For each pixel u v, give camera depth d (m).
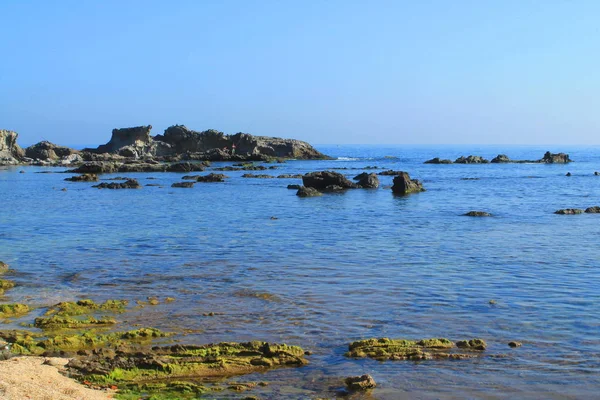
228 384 13.41
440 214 43.28
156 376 13.71
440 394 12.91
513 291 20.78
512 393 12.93
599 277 22.72
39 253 28.45
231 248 29.59
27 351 15.24
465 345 15.55
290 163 130.75
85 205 50.53
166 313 18.73
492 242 30.73
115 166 101.19
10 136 123.81
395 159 162.38
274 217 41.56
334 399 12.67
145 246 30.28
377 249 29.02
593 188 67.12
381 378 13.73
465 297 20.11
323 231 35.12
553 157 141.75
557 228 35.59
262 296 20.53
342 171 101.25
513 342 15.76
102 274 24.06
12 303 19.69
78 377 13.38
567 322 17.39
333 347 15.76
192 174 96.00
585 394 12.85
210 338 16.45
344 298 20.16
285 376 13.91
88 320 17.88
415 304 19.38
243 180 80.50
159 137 141.62
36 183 76.19
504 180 80.56
